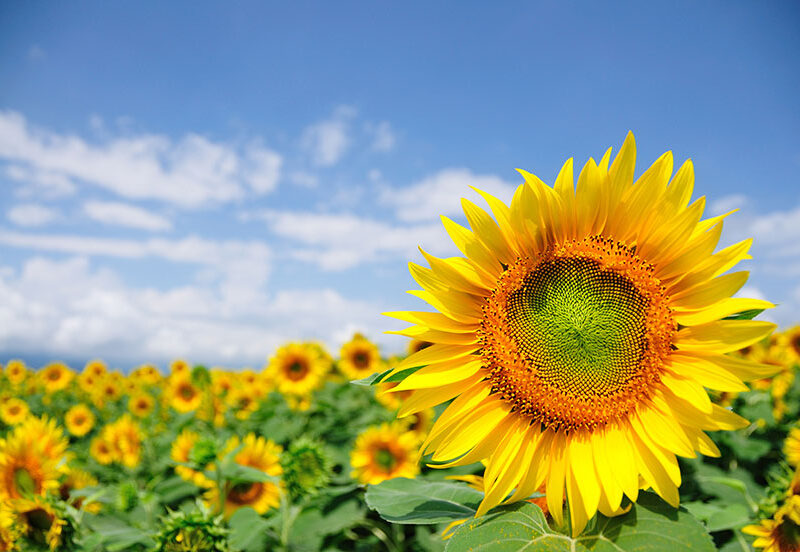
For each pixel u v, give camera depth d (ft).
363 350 8.37
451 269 1.84
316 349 9.31
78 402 12.05
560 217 1.83
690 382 1.71
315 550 3.49
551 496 1.70
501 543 1.62
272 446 4.36
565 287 1.83
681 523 1.60
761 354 6.53
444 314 1.83
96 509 3.97
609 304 1.81
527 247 1.85
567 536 1.65
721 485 3.60
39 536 3.24
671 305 1.79
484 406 1.83
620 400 1.76
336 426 6.83
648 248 1.81
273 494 4.15
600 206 1.82
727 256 1.73
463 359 1.85
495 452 1.78
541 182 1.78
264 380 9.09
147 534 3.02
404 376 1.87
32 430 3.50
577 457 1.74
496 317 1.83
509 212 1.82
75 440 9.03
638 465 1.70
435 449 1.81
